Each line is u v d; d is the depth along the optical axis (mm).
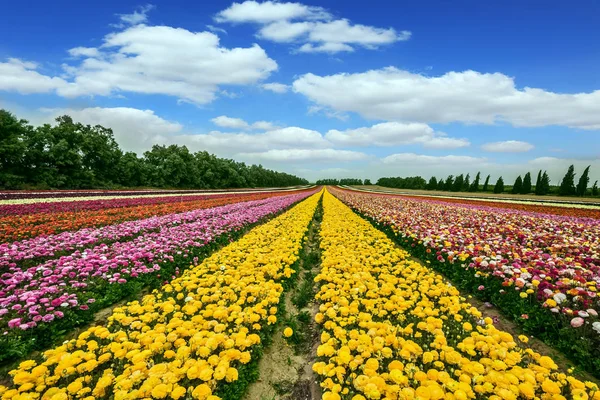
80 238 8375
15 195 21078
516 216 14938
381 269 6352
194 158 66812
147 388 2742
